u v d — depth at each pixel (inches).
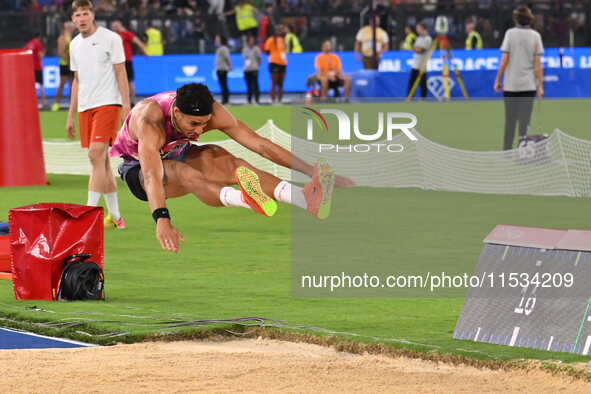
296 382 810.2
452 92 3880.4
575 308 901.2
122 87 1643.7
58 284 1156.5
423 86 3627.0
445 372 860.0
